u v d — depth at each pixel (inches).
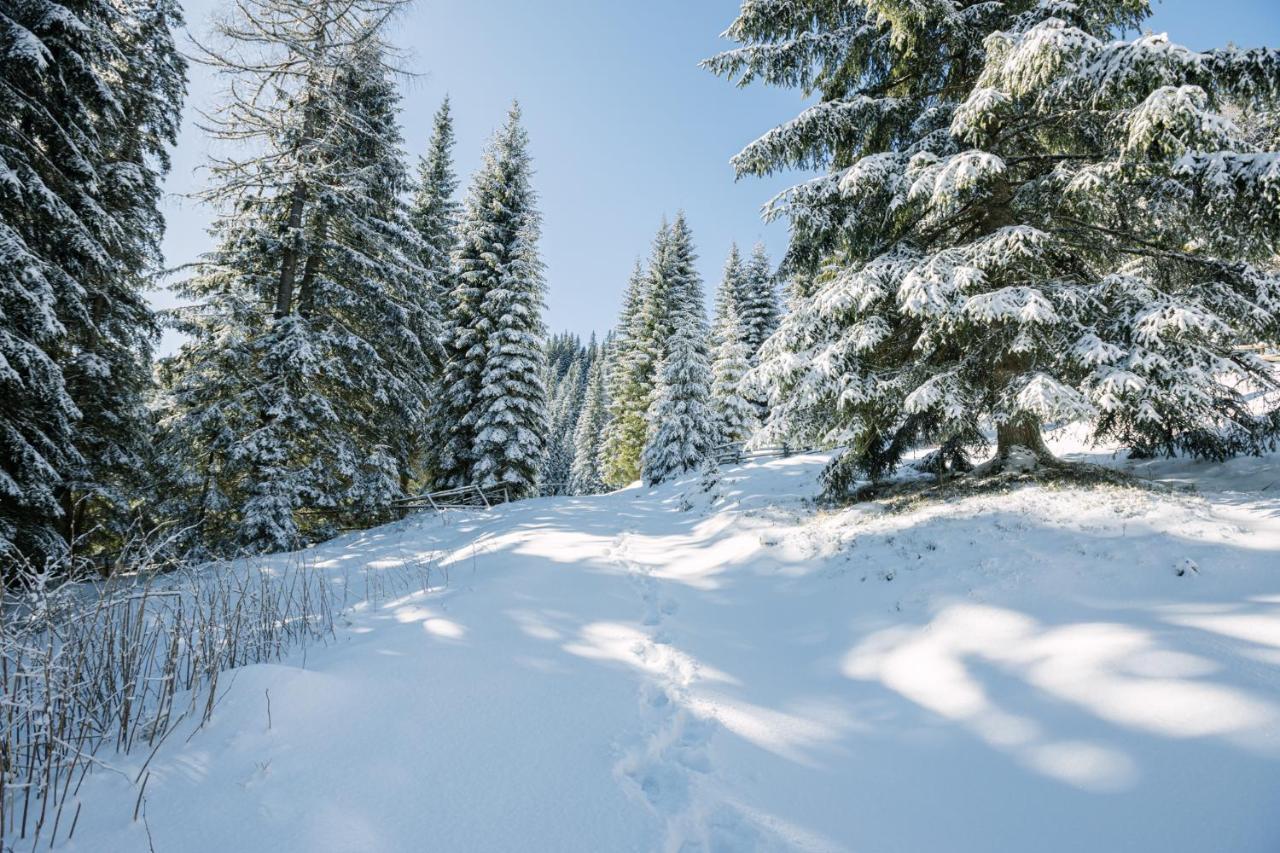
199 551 429.7
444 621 212.7
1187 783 107.7
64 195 375.9
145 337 523.2
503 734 142.9
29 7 320.2
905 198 298.8
